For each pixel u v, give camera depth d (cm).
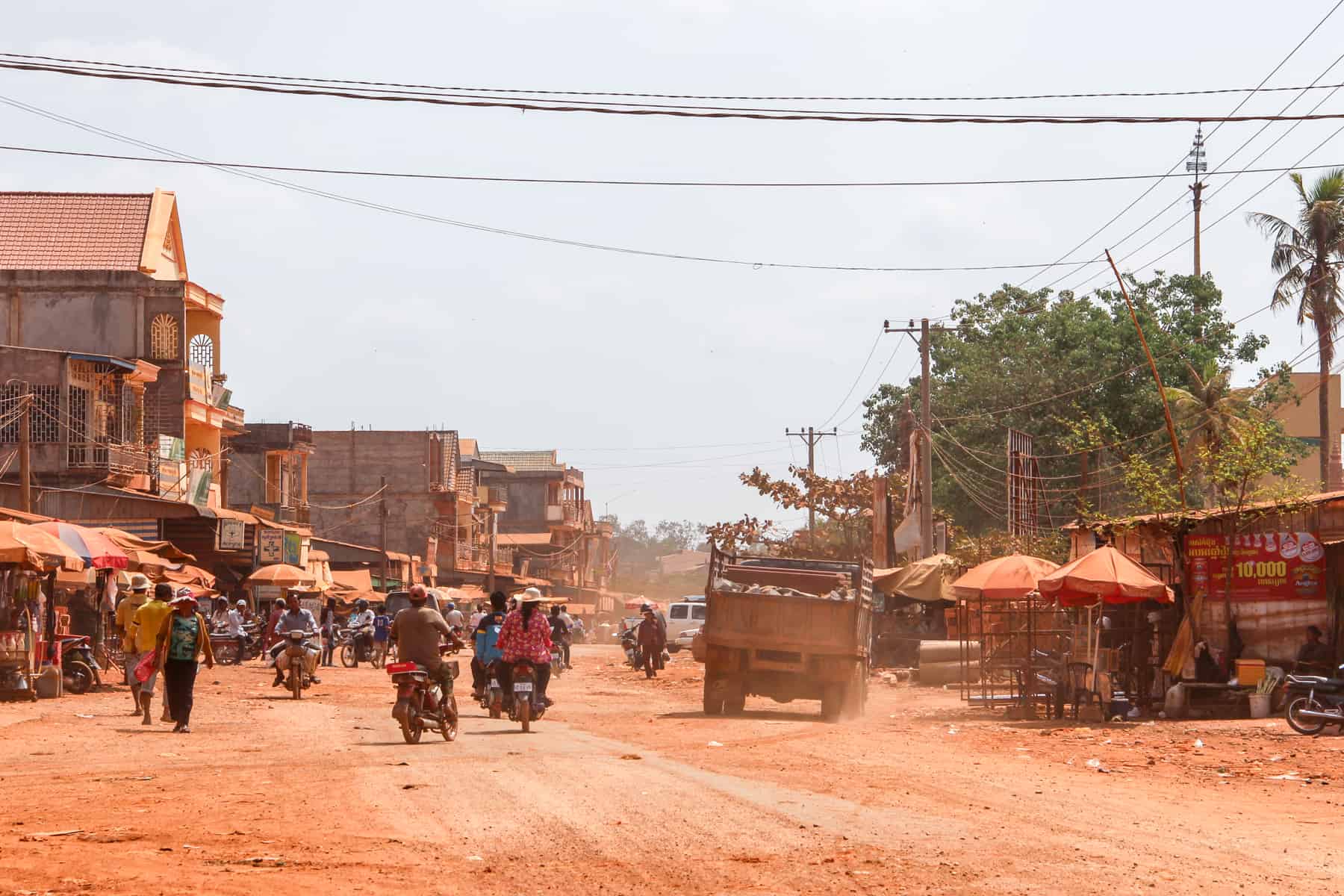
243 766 2350
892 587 6494
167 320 8169
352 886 1316
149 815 1762
